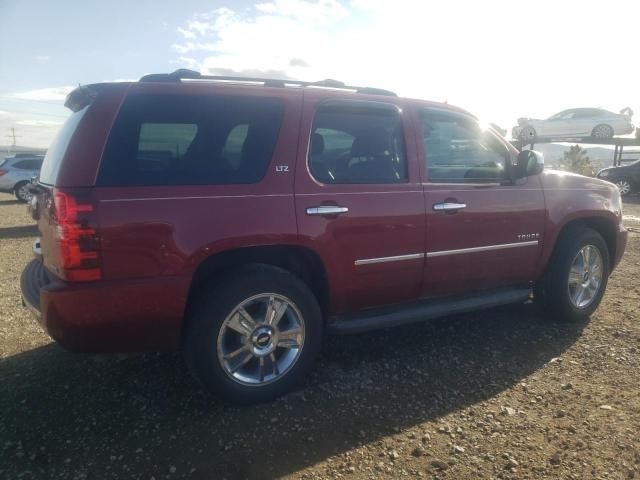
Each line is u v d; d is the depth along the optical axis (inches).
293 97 130.3
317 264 131.7
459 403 126.0
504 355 154.1
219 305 116.4
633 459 102.3
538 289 180.2
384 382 137.0
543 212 166.6
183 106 118.6
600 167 1243.2
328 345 161.6
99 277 106.3
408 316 144.6
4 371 142.6
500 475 98.5
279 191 123.3
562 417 118.7
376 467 101.4
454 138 156.3
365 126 139.9
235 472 99.7
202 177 117.5
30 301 115.1
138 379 137.8
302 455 105.2
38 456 104.0
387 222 136.6
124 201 107.6
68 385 134.3
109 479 97.3
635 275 244.7
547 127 958.4
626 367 143.8
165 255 110.7
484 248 155.5
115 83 116.0
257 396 123.3
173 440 109.9
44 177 127.0
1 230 450.3
